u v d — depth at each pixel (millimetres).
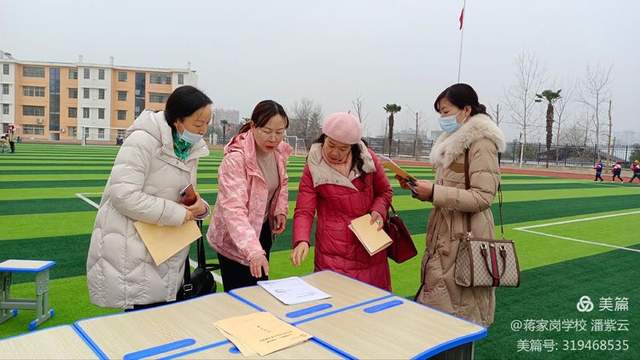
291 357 1788
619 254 6883
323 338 1966
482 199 2883
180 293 3021
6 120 62000
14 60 61219
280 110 2867
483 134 2918
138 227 2635
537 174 27188
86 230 7109
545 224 9305
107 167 18719
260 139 2902
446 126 3109
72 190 11438
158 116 2715
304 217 3113
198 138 2730
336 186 3104
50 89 62906
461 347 2219
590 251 7027
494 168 2924
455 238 3006
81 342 1835
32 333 1893
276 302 2387
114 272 2641
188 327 2027
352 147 3148
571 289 5160
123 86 63812
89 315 4012
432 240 3166
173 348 1823
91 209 8898
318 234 3211
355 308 2326
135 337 1904
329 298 2467
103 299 2674
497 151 2959
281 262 5840
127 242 2639
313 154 3168
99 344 1825
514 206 11805
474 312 2982
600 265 6234
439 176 3229
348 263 3121
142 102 64625
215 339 1923
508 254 2871
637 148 34219
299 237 3002
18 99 62500
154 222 2631
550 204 12492
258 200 3033
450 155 3020
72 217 8062
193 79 66125
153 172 2682
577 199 13992
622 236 8336
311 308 2312
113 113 63906
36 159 22234
